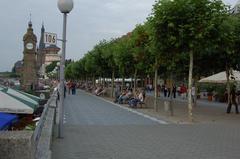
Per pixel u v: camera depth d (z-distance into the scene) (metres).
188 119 27.12
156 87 35.12
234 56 32.97
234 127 22.86
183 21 25.53
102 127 21.91
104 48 65.94
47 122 15.82
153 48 27.92
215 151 14.59
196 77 43.44
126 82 91.19
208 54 32.38
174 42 25.94
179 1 25.23
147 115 30.52
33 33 76.56
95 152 14.03
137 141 16.83
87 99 54.31
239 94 51.25
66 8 17.44
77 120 25.61
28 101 13.43
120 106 40.62
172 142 16.67
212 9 25.62
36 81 75.75
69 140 16.83
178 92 77.12
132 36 41.91
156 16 25.89
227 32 27.06
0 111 11.90
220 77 45.84
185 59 33.28
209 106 44.97
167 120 26.73
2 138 6.36
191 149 14.95
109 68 66.38
